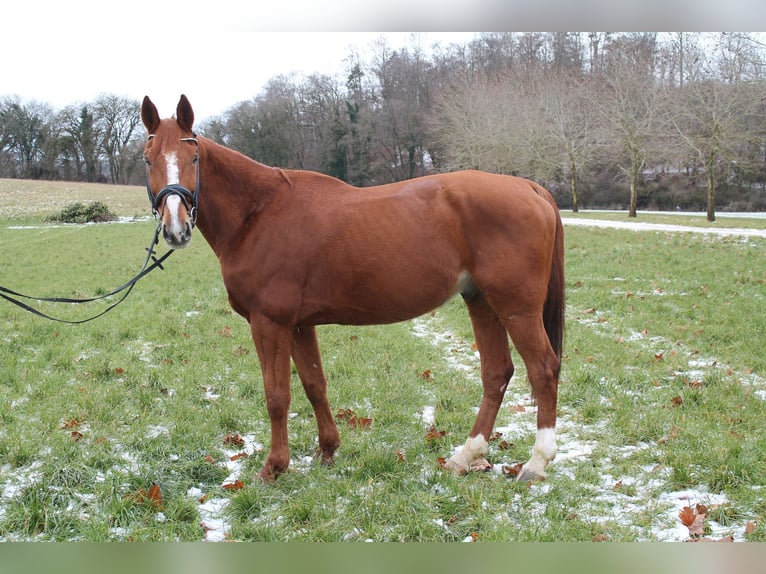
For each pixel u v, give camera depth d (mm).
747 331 7293
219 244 4066
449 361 6988
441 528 3311
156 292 11492
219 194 3973
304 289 3918
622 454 4227
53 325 8414
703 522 3279
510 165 34500
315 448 4508
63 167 58969
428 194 3914
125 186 52656
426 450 4414
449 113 36312
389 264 3824
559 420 4973
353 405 5348
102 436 4539
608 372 5922
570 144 35625
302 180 4074
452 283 3926
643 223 25781
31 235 26266
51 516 3410
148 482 3803
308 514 3480
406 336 7961
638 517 3373
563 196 46438
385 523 3398
